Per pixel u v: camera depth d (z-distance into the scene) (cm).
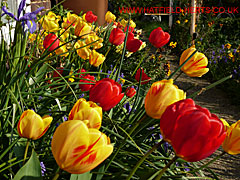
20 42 85
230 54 362
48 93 92
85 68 130
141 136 75
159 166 69
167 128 37
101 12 386
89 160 34
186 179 60
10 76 80
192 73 73
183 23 480
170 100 45
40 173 43
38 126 44
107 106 53
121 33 99
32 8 260
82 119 42
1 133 66
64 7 377
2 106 72
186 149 36
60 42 111
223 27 605
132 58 260
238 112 267
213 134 34
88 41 105
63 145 33
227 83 323
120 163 63
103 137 34
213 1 655
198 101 289
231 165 161
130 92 83
